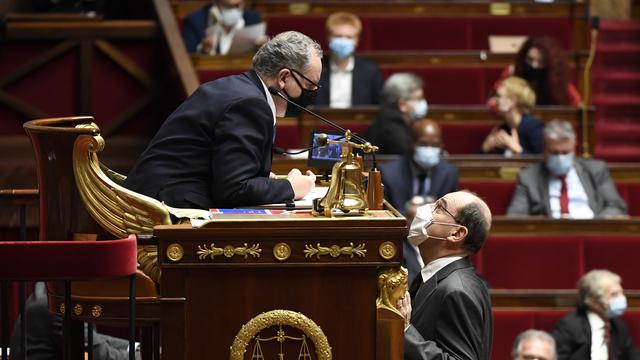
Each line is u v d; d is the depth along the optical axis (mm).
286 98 12367
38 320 15898
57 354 15930
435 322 13156
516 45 33000
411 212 23609
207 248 10516
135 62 26531
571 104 30906
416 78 27422
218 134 11805
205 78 28750
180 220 11008
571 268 25344
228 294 10586
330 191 10961
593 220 25344
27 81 26359
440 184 25312
